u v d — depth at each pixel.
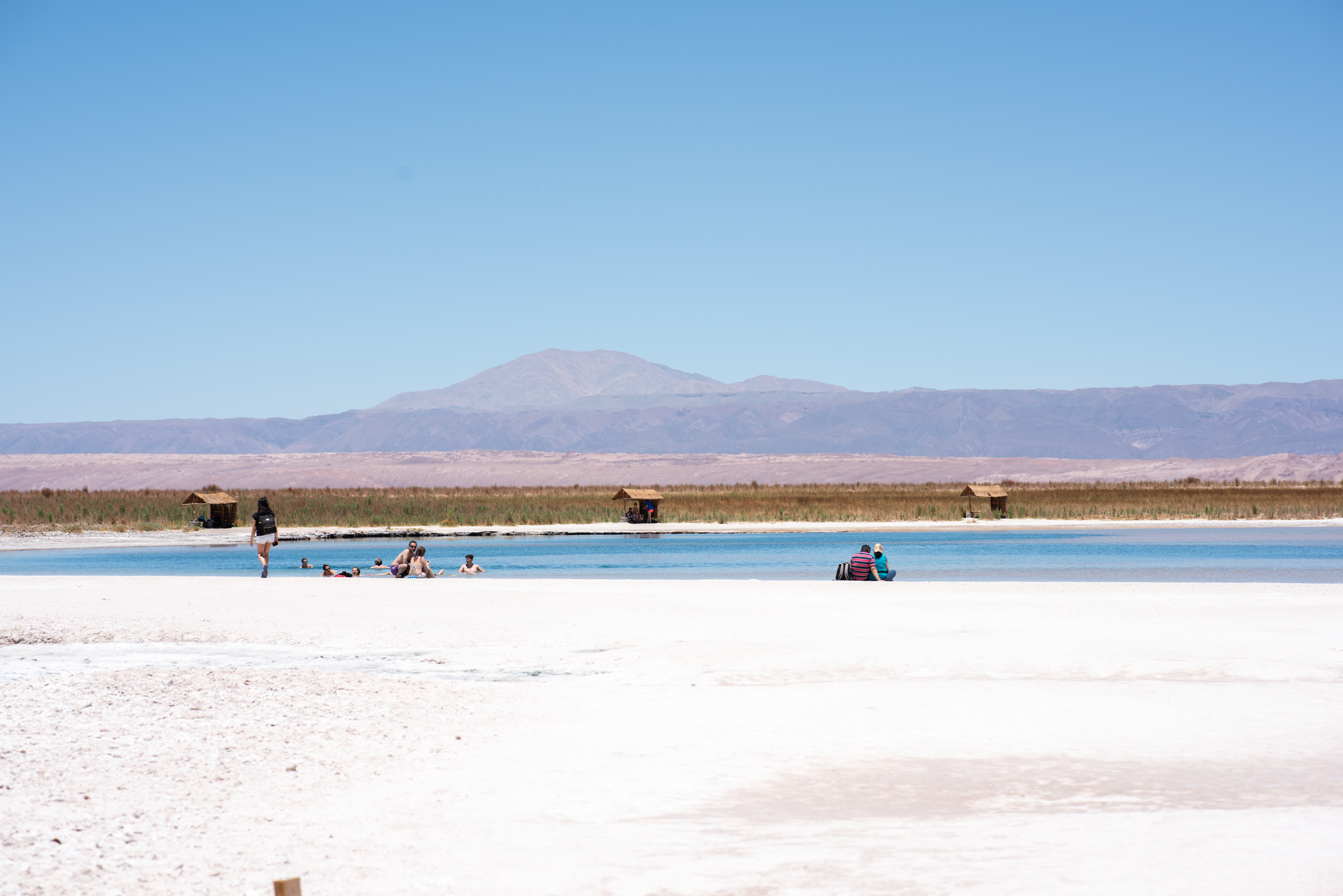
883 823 9.98
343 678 17.89
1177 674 18.30
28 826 9.69
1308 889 8.05
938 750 12.87
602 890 8.16
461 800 10.80
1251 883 8.19
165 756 12.52
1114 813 10.23
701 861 8.86
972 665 19.31
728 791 11.14
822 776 11.70
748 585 35.88
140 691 16.47
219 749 12.91
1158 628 23.78
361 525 85.12
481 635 23.78
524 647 22.11
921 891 8.09
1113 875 8.41
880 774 11.79
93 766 11.98
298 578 41.03
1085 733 13.73
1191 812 10.24
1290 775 11.68
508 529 79.88
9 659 20.97
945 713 15.04
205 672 18.25
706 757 12.59
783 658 20.30
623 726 14.36
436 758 12.59
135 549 67.81
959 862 8.78
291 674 18.16
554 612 27.89
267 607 29.30
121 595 32.69
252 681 17.45
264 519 40.47
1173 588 33.38
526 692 17.06
